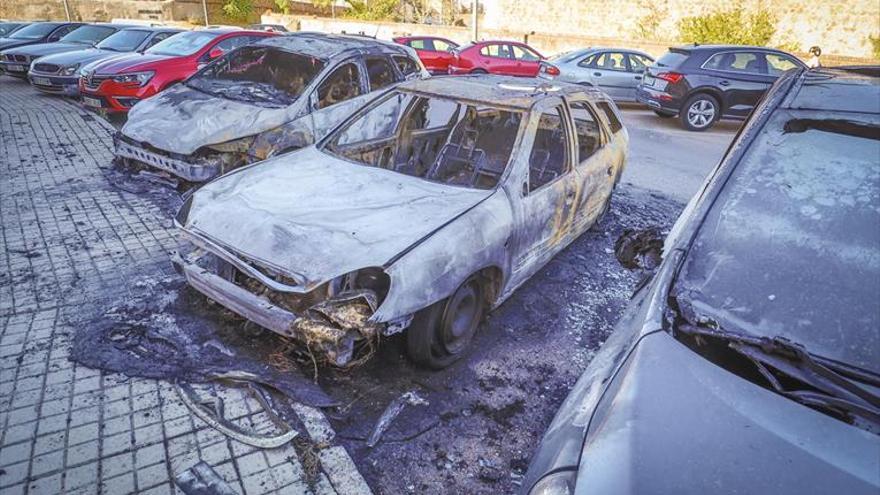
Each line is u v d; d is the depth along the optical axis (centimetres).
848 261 183
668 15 2231
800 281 182
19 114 883
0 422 243
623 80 1288
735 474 135
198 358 291
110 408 255
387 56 645
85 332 308
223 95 573
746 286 185
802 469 136
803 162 208
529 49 1498
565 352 337
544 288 418
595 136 469
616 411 155
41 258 396
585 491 138
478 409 279
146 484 218
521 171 339
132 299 344
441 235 278
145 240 435
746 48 1076
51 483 215
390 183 337
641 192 674
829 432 145
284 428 247
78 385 268
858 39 1970
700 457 139
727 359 173
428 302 265
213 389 271
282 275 267
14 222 457
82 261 394
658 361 166
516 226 324
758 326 175
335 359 246
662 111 1109
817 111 219
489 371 311
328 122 556
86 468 223
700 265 195
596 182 434
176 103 565
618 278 446
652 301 191
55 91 1037
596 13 2383
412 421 265
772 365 163
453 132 442
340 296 255
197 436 242
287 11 3183
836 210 194
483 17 2878
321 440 245
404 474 237
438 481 235
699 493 132
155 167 546
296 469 229
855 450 141
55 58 1052
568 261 468
